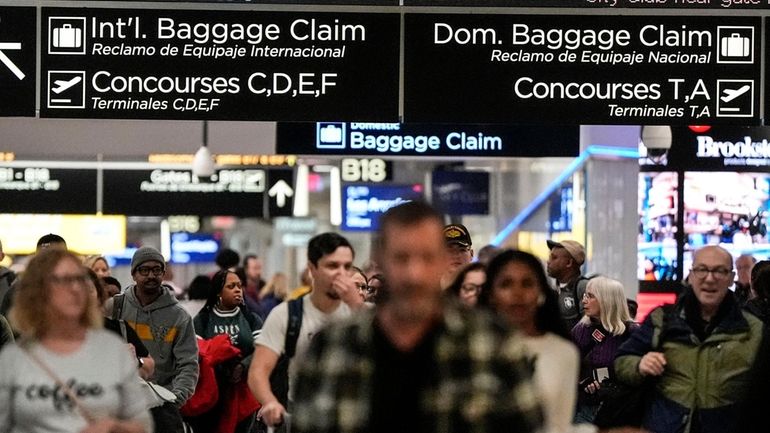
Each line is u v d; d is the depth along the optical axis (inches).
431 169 1625.2
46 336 480.7
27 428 475.8
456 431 328.5
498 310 511.8
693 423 594.2
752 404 582.9
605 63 721.0
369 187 1632.6
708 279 588.4
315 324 577.3
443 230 334.3
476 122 719.7
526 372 332.5
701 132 1104.8
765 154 1104.8
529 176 1427.2
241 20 719.7
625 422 609.6
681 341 597.0
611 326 739.4
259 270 1550.2
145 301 784.9
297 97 719.1
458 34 719.1
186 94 718.5
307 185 1581.0
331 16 717.9
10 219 1931.6
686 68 721.6
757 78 722.2
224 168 1552.7
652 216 1111.0
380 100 718.5
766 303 796.6
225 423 823.1
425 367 330.3
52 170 1504.7
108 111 718.5
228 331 914.7
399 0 713.0
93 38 718.5
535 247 1405.0
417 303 330.3
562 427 504.4
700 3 714.8
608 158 1195.9
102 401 478.9
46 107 717.9
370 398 330.6
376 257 338.6
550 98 720.3
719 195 1107.9
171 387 785.6
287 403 635.5
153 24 718.5
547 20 719.1
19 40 717.9
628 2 716.0
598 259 1197.7
